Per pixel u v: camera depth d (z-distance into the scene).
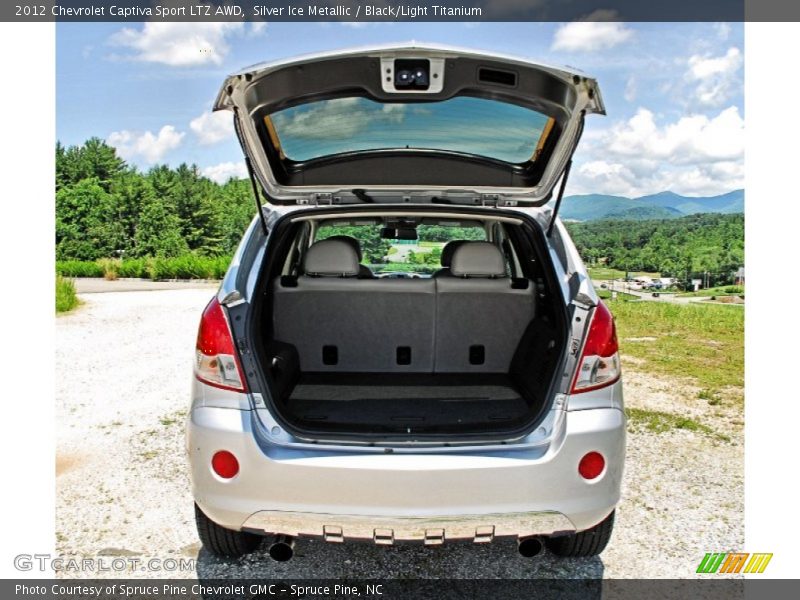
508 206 2.89
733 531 3.01
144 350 7.66
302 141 2.74
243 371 2.20
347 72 2.27
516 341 3.25
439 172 2.89
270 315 3.19
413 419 2.59
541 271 3.22
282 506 2.12
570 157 2.54
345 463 2.07
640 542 2.91
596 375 2.21
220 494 2.15
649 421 4.66
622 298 12.32
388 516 2.08
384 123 2.62
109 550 2.83
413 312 3.22
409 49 2.16
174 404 5.20
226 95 2.24
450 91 2.33
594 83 2.16
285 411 2.28
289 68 2.24
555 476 2.12
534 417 2.19
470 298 3.20
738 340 8.12
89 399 5.35
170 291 17.02
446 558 2.79
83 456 3.99
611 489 2.20
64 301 11.56
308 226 3.87
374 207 2.81
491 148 2.78
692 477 3.64
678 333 8.68
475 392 2.99
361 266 4.05
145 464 3.85
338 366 3.32
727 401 5.22
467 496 2.08
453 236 4.17
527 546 2.33
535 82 2.27
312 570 2.68
